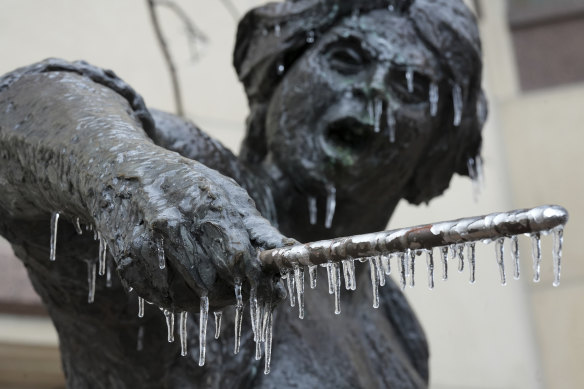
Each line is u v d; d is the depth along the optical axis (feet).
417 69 25.20
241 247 15.29
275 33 26.08
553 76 55.83
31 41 43.57
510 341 50.83
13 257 40.73
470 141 27.22
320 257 15.05
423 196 27.30
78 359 22.98
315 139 25.12
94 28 44.86
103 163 16.97
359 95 24.95
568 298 51.96
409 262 14.85
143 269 15.67
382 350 26.53
